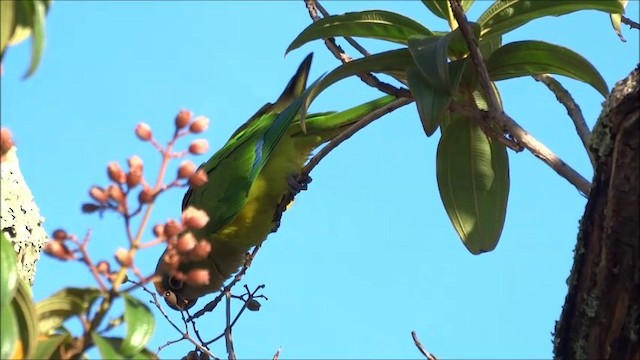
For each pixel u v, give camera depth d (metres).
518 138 1.37
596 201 1.29
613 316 1.30
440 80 1.37
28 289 1.19
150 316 1.18
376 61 1.43
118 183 1.15
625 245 1.28
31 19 1.18
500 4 1.42
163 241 1.16
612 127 1.27
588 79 1.42
